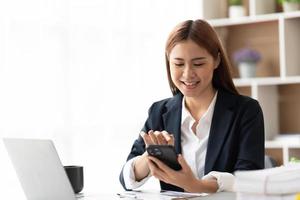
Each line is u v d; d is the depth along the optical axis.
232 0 4.59
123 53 4.07
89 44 3.83
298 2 4.34
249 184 1.48
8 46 3.29
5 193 3.06
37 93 3.45
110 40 3.97
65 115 3.62
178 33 2.06
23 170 1.82
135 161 2.10
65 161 3.62
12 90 3.30
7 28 3.29
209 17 4.66
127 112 4.09
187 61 2.05
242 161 2.09
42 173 1.77
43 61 3.50
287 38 4.34
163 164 1.84
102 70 3.91
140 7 4.21
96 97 3.87
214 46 2.09
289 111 4.55
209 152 2.16
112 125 3.96
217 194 1.70
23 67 3.37
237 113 2.19
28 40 3.41
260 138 2.17
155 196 1.87
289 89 4.54
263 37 4.65
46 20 3.54
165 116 2.29
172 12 4.44
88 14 3.82
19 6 3.37
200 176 2.18
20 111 3.34
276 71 4.60
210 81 2.12
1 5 3.26
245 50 4.50
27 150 1.80
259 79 4.36
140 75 4.19
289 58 4.35
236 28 4.75
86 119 3.79
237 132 2.17
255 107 2.21
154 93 4.29
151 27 4.29
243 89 4.71
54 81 3.57
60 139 3.59
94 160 3.83
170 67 2.12
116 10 4.02
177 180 1.83
